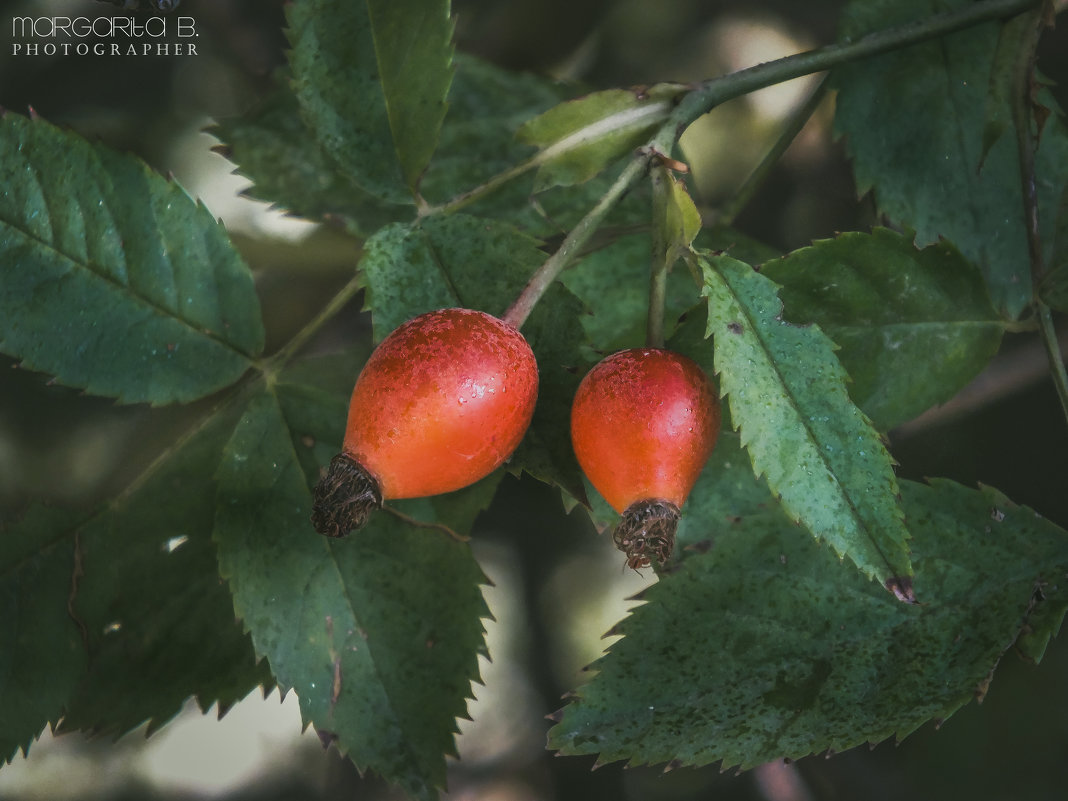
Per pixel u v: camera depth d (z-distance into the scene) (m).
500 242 0.37
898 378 0.39
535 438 0.37
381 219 0.43
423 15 0.38
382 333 0.37
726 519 0.38
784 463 0.36
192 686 0.39
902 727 0.37
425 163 0.38
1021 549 0.38
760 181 0.41
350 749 0.37
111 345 0.38
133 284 0.38
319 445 0.38
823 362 0.36
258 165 0.43
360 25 0.38
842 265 0.38
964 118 0.41
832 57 0.39
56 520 0.39
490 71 0.43
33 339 0.38
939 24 0.40
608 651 0.37
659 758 0.37
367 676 0.38
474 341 0.36
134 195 0.38
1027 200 0.39
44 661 0.39
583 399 0.36
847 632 0.38
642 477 0.36
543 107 0.43
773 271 0.38
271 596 0.38
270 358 0.39
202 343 0.39
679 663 0.37
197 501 0.39
